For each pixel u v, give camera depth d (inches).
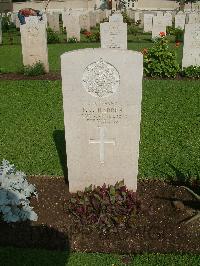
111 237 68.4
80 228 70.1
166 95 144.7
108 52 66.1
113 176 77.7
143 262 62.1
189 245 66.8
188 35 171.6
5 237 68.2
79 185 79.0
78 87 68.9
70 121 72.1
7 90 152.2
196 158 95.9
